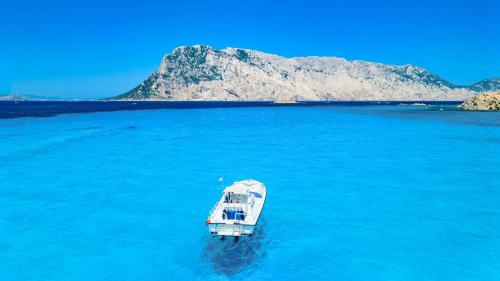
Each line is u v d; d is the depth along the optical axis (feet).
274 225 72.43
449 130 218.59
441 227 70.13
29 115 355.56
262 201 71.72
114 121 297.94
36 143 169.37
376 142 175.32
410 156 138.72
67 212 79.41
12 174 111.65
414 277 52.85
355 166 122.72
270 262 57.93
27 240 65.31
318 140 185.06
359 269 55.42
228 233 58.08
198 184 102.37
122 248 62.80
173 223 73.97
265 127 255.50
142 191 95.45
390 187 97.25
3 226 71.41
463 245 62.44
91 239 66.13
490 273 53.31
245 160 134.51
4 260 58.13
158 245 64.08
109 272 55.11
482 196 88.53
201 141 182.60
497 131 209.56
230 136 202.28
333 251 61.26
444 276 52.85
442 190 93.81
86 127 244.22
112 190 95.96
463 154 141.28
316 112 458.09
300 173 114.01
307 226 71.77
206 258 59.52
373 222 73.15
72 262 57.77
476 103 435.94
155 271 55.52
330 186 99.04
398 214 77.41
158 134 210.38
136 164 127.34
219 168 121.60
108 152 149.79
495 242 63.31
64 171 116.06
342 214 78.02
